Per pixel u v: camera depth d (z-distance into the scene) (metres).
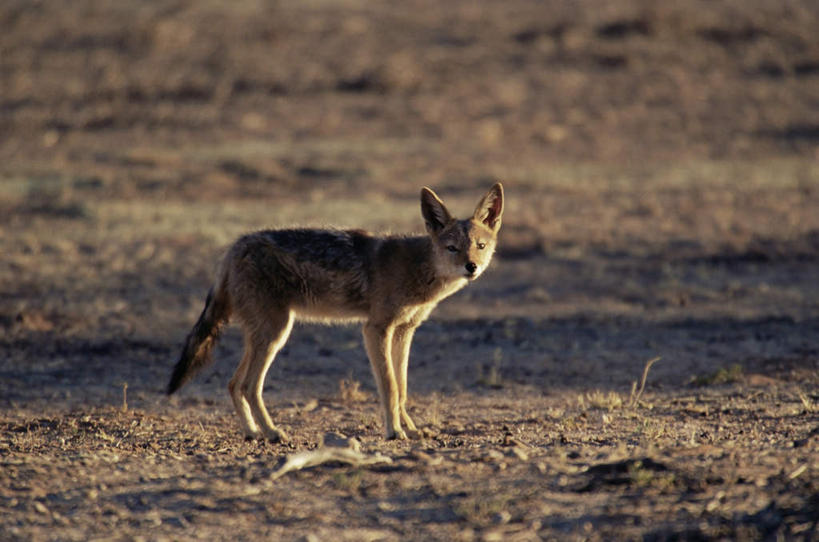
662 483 10.82
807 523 9.38
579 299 29.30
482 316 27.47
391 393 15.80
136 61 79.69
